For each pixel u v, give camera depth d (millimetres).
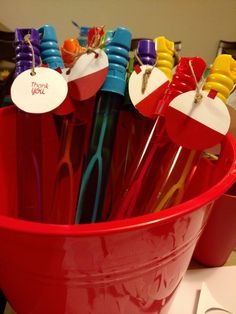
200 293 326
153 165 275
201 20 1536
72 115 279
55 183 295
